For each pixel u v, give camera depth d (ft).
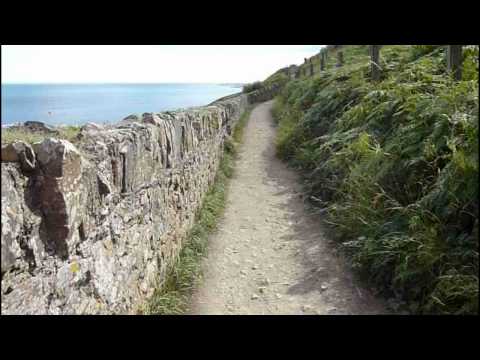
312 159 26.68
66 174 7.68
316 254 16.74
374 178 16.81
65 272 7.80
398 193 15.61
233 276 15.84
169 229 15.33
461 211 12.16
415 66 23.68
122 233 10.67
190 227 19.06
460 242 11.88
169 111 19.76
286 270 15.93
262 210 22.91
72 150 7.94
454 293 10.66
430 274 11.91
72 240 7.91
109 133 10.62
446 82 18.81
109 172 9.96
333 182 21.17
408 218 13.94
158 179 14.08
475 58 20.86
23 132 9.27
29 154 7.16
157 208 13.88
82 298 8.38
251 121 58.49
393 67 28.14
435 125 15.38
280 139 36.68
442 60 23.41
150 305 12.30
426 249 12.03
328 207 19.48
